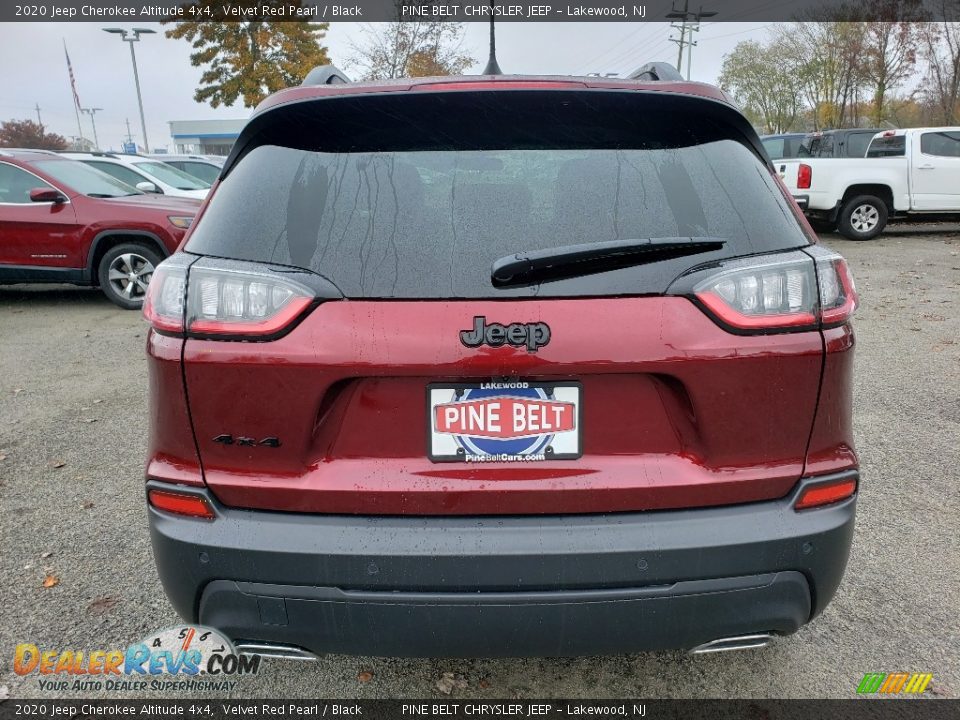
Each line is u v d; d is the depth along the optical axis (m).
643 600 1.71
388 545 1.70
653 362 1.69
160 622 2.61
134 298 8.17
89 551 3.05
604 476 1.74
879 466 3.75
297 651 1.83
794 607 1.79
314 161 1.89
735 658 2.41
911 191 12.70
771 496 1.79
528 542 1.70
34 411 4.78
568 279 1.69
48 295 9.26
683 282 1.70
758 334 1.72
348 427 1.74
